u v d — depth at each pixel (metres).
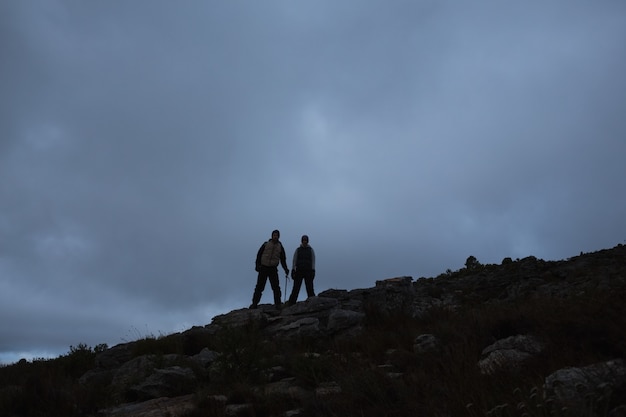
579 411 4.69
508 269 21.72
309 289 17.55
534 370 6.45
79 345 14.23
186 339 13.40
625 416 4.66
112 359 13.20
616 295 8.62
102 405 9.12
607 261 19.59
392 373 7.86
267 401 7.55
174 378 9.60
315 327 13.16
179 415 7.45
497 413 5.25
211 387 9.06
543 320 8.45
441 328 10.33
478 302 17.31
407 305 15.35
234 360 9.55
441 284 21.80
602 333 6.99
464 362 7.29
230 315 16.03
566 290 15.07
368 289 16.25
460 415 5.67
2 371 13.60
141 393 9.34
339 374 8.00
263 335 13.80
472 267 24.70
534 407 5.19
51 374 11.48
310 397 7.20
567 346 7.02
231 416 7.21
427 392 6.35
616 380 5.16
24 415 8.74
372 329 12.84
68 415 8.53
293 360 9.68
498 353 7.43
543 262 21.73
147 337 14.23
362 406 6.52
